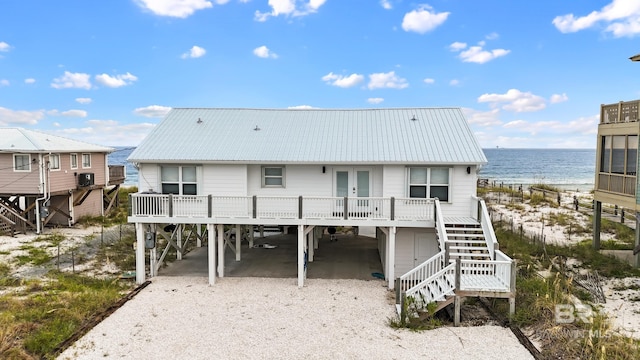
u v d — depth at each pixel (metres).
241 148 16.89
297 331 11.62
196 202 15.97
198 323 12.11
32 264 17.66
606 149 17.48
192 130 18.30
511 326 11.68
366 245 22.81
